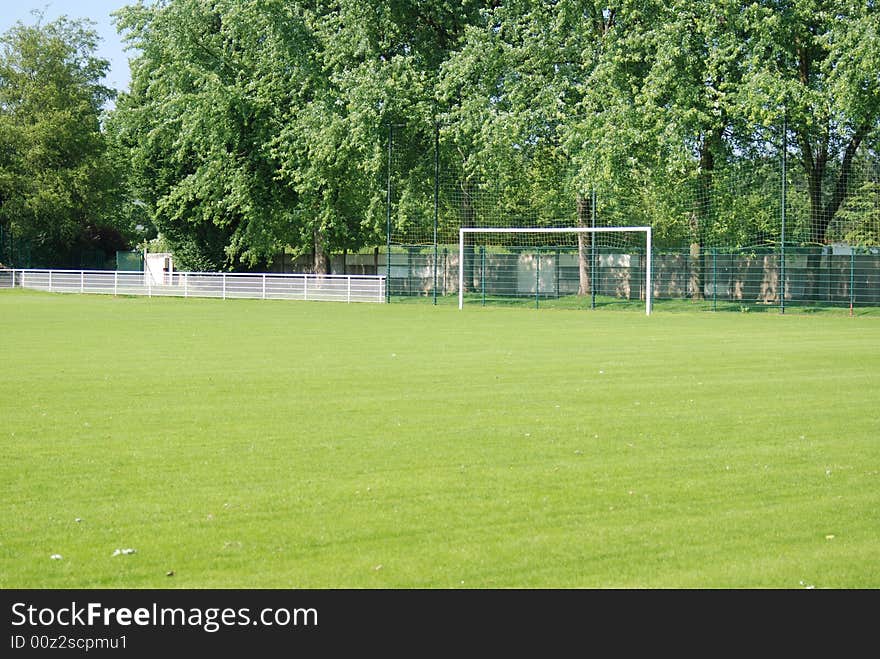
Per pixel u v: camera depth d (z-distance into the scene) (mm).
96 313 38625
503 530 7707
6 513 8156
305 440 11219
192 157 58625
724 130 42656
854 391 15414
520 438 11375
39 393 14984
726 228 42375
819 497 8719
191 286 55219
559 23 43094
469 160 45031
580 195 43688
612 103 41812
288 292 52500
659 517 8062
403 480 9312
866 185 40000
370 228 56906
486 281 48250
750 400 14422
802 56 42094
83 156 72562
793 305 41281
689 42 40438
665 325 32500
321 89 48969
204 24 53500
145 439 11266
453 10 48000
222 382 16344
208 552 7199
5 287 61781
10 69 71312
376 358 20469
